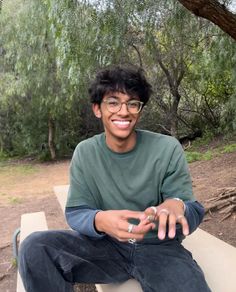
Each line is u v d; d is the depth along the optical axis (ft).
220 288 6.11
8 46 44.75
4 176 44.91
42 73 45.32
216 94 45.47
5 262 16.17
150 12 26.66
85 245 6.24
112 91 6.18
